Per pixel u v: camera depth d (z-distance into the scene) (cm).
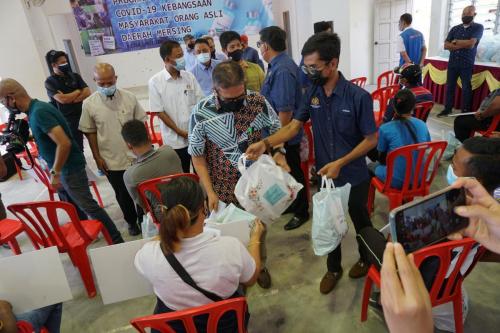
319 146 193
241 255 125
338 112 175
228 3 645
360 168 188
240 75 162
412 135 232
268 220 175
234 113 173
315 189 329
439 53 597
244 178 167
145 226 219
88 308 221
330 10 690
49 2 666
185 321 112
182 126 297
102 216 254
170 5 638
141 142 214
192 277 118
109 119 267
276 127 188
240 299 114
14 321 133
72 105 369
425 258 126
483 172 138
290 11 752
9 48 603
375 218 279
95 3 629
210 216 169
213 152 183
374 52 775
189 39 487
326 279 209
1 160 267
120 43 655
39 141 229
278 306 204
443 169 335
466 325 176
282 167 181
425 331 37
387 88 375
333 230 171
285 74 237
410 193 232
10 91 212
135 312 215
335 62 165
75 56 768
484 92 475
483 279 205
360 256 213
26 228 218
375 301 189
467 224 71
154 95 288
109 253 145
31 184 445
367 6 738
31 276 144
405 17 577
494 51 470
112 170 276
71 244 221
